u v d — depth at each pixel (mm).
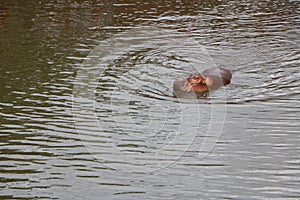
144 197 16672
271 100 23844
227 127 21297
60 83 25906
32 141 20172
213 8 41656
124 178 17797
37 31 34750
